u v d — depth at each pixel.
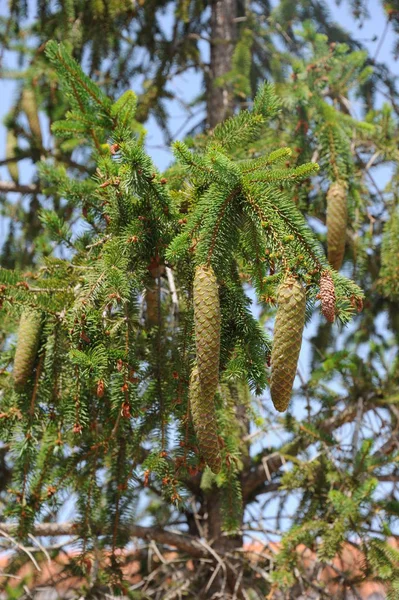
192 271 5.54
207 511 10.68
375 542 8.05
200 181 5.47
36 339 5.68
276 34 13.37
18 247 11.96
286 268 4.77
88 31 11.22
